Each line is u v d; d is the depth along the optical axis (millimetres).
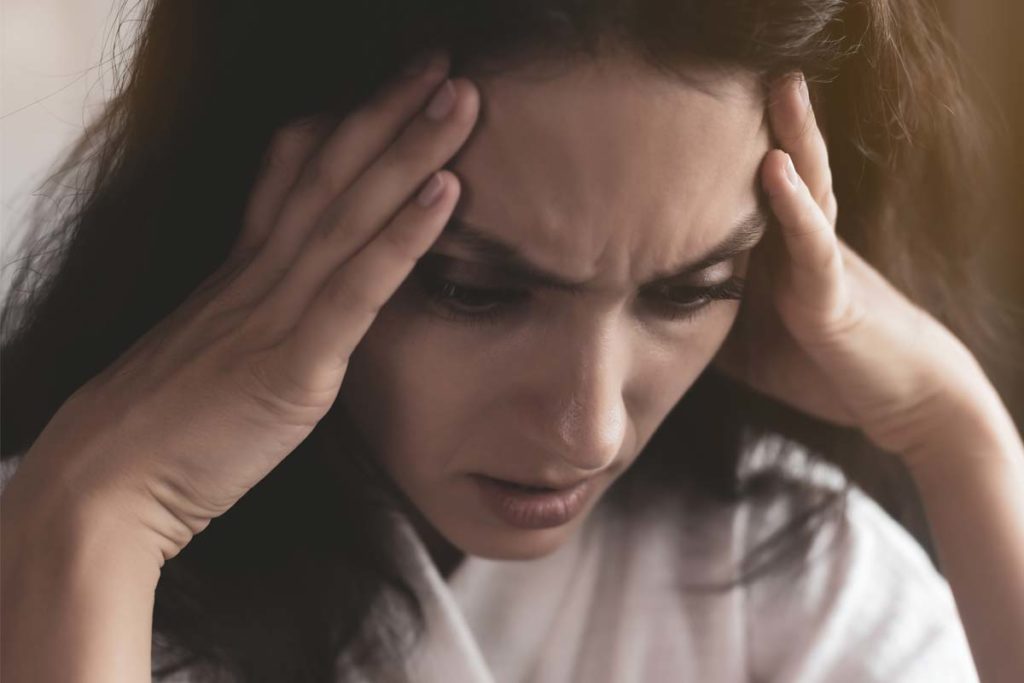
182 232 806
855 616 943
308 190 681
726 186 636
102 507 699
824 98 768
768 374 926
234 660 864
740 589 967
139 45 787
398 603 880
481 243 630
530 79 588
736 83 617
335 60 663
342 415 826
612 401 674
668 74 588
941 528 868
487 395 695
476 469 729
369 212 646
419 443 733
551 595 948
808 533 983
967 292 1004
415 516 910
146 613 704
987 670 821
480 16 590
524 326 671
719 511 989
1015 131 1585
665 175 606
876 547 991
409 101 638
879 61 756
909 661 920
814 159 694
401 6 619
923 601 961
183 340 721
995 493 857
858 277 868
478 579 932
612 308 656
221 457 706
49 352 875
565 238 617
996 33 1565
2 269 1051
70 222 883
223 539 868
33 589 688
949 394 878
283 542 874
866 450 1013
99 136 892
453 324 679
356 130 653
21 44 1479
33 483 709
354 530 872
